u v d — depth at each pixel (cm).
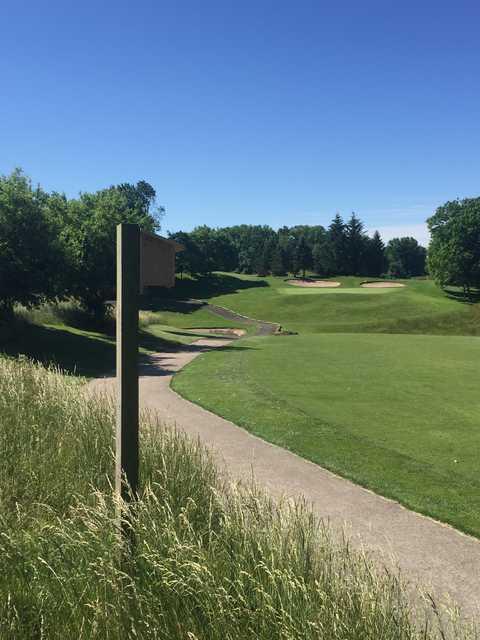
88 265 3281
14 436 617
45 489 505
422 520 633
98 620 316
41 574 353
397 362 2227
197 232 11656
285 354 2545
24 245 2384
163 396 1475
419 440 1004
